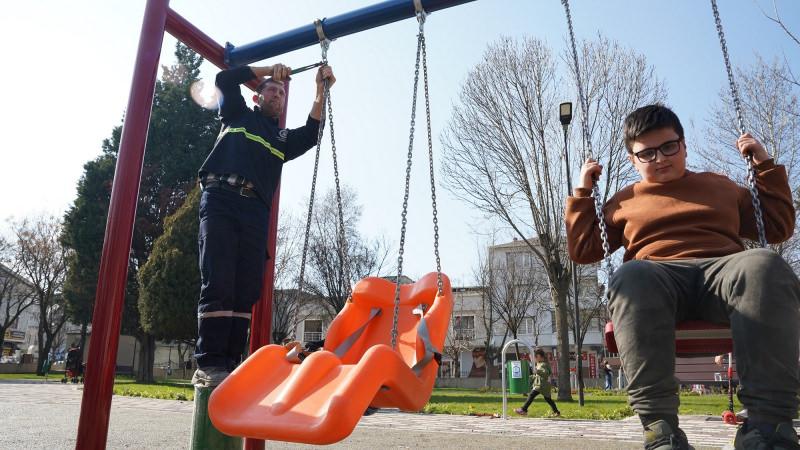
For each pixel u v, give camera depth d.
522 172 15.35
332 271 25.67
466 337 40.00
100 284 2.57
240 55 3.40
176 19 3.08
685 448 1.45
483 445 4.99
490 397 15.81
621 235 2.23
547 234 15.37
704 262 1.75
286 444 4.79
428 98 3.03
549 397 9.15
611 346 1.82
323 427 1.62
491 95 15.49
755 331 1.46
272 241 3.40
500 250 33.38
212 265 2.64
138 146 2.73
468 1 3.02
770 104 11.80
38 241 32.06
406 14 3.14
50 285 32.34
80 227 24.38
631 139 2.14
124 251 2.62
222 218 2.71
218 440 2.52
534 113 15.33
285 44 3.32
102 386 2.46
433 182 2.90
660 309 1.58
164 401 10.91
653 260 1.87
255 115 3.07
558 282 15.35
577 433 6.21
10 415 6.88
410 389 1.98
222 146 2.87
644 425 1.54
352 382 1.69
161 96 26.41
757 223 1.98
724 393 22.77
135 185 2.70
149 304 19.72
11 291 37.94
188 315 19.48
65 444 4.40
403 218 2.74
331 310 30.00
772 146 11.74
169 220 20.75
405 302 3.02
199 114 26.58
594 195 2.19
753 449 1.39
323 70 3.16
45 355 31.94
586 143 2.33
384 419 8.16
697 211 1.99
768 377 1.43
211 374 2.48
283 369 2.09
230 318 2.63
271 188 2.96
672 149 2.06
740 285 1.53
